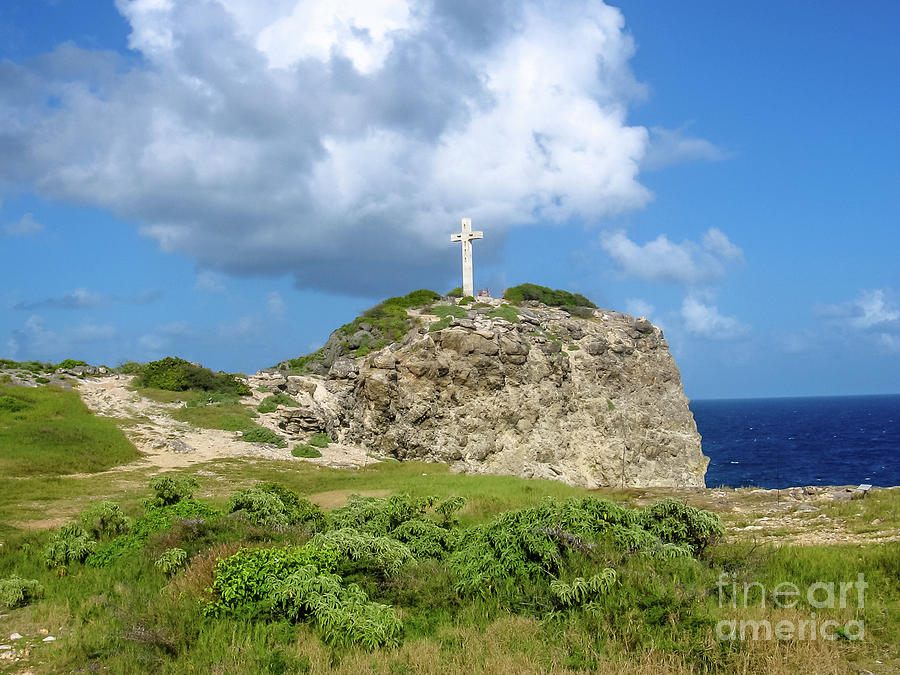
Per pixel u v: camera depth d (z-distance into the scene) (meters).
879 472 65.81
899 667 7.71
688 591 9.51
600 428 50.94
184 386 44.81
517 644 8.66
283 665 8.20
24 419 33.44
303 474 30.20
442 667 8.10
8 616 10.43
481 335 48.47
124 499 21.50
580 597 9.51
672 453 53.91
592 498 12.20
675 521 12.12
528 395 48.78
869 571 10.68
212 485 25.89
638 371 56.44
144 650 8.75
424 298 63.00
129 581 11.85
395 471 35.62
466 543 12.26
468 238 60.47
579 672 7.87
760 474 65.50
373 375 46.94
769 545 12.81
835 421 172.12
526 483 27.80
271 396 44.91
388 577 11.07
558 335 54.34
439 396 47.53
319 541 11.56
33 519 18.36
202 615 9.78
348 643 9.01
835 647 8.18
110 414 37.69
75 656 8.71
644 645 8.30
